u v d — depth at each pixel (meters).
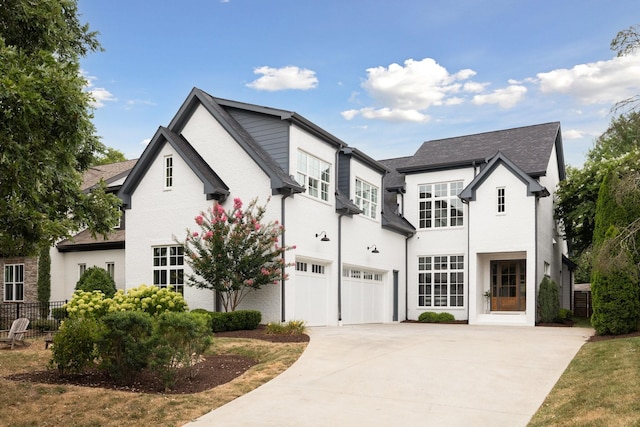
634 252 15.32
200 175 19.08
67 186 9.05
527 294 23.27
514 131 28.66
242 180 19.03
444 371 11.09
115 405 8.70
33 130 6.64
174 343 9.99
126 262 20.84
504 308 25.41
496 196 24.38
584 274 43.00
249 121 20.06
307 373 10.90
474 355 12.76
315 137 20.59
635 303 16.42
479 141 28.62
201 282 18.11
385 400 9.14
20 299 24.77
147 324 10.20
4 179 6.81
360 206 23.59
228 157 19.42
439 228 26.95
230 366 11.73
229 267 17.33
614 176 15.56
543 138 26.86
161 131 20.02
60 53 9.41
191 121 20.47
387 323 24.70
